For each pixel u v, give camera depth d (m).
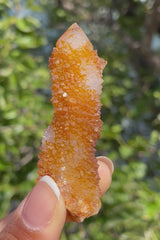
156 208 0.35
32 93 0.41
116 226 0.43
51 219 0.17
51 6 0.59
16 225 0.17
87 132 0.18
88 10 0.62
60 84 0.18
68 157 0.18
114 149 0.47
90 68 0.18
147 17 0.55
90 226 0.42
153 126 0.56
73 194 0.18
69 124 0.18
